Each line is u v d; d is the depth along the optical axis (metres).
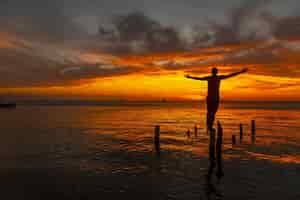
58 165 18.06
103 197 12.27
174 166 18.03
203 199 12.00
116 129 40.56
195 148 24.98
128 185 14.02
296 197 12.27
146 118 65.56
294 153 21.95
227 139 29.72
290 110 108.25
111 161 19.41
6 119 59.44
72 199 12.02
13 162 18.69
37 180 14.63
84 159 19.95
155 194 12.64
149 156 21.20
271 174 15.85
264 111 99.31
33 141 28.06
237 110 109.19
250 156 20.83
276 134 33.78
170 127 43.62
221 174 15.81
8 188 13.35
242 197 12.30
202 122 53.50
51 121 54.94
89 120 58.38
